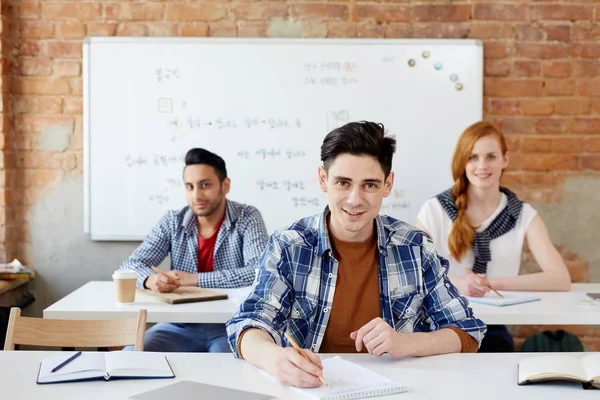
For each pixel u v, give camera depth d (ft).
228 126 10.90
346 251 5.40
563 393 4.19
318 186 10.98
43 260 10.99
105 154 10.85
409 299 5.41
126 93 10.82
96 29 10.88
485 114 11.10
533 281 8.13
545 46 11.07
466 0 10.98
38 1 10.84
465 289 7.72
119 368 4.47
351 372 4.50
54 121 10.89
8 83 10.74
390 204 11.00
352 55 10.88
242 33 10.93
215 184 8.80
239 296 7.73
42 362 4.68
